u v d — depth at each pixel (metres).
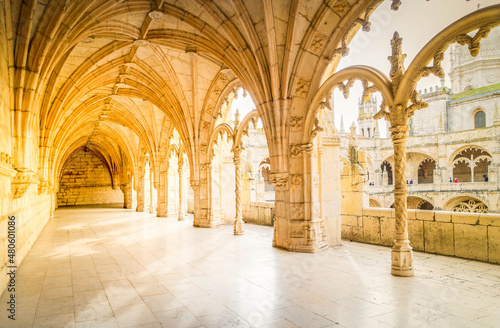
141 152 23.81
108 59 11.70
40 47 6.52
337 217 8.60
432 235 7.33
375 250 7.87
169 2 8.56
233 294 4.66
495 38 46.44
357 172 9.16
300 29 7.57
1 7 5.25
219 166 13.97
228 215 14.19
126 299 4.50
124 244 9.22
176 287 5.05
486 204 34.84
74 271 6.15
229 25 8.16
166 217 18.17
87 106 15.53
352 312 3.90
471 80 47.75
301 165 8.14
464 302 4.21
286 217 8.27
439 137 43.09
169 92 13.03
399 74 5.86
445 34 5.21
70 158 32.38
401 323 3.55
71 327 3.54
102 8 7.47
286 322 3.62
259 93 8.44
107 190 33.56
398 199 5.71
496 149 37.53
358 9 6.89
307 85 8.07
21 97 6.33
